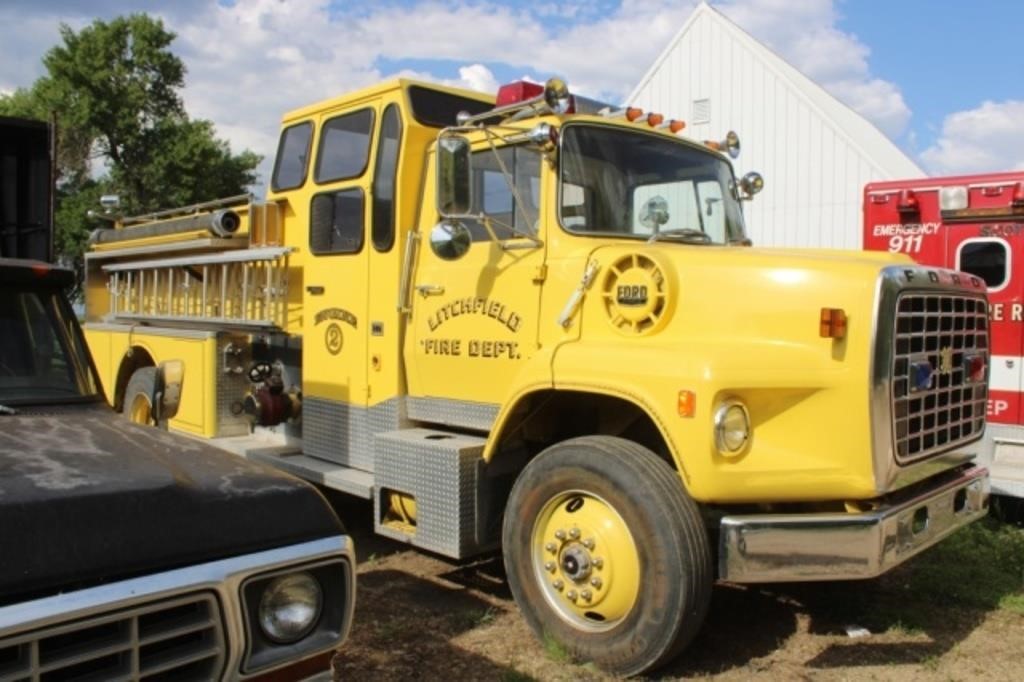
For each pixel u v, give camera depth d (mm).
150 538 2035
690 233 5160
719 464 3666
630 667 3854
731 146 5910
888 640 4477
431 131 5477
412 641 4336
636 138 5098
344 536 2336
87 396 3314
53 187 4781
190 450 2637
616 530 3936
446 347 5121
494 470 4781
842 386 3766
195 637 2049
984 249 7273
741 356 3795
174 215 8102
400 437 5082
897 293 3795
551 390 4367
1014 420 7070
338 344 5910
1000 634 4566
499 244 4848
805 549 3689
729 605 4965
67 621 1835
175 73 38188
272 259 6277
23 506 1941
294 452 6359
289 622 2178
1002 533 6234
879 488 3770
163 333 7316
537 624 4234
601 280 4375
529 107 4738
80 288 10023
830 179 17203
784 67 18578
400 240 5398
